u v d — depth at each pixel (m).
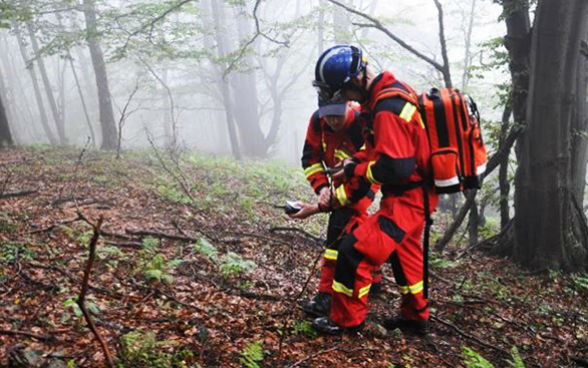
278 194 11.00
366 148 3.53
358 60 3.40
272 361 3.29
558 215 6.36
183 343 3.38
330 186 3.85
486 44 7.66
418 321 3.95
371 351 3.58
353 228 3.82
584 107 6.98
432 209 3.54
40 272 4.45
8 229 5.57
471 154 3.32
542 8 6.04
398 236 3.47
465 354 3.72
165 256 5.32
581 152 7.03
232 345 3.43
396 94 3.25
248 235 6.52
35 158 11.88
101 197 8.05
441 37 7.34
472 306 4.91
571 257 6.44
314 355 3.33
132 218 6.90
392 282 5.19
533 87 6.29
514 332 4.47
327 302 4.05
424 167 3.41
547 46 6.07
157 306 4.00
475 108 3.37
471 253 7.32
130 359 2.91
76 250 5.20
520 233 6.67
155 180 9.91
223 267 4.88
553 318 4.88
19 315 3.58
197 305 4.14
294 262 5.68
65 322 3.52
